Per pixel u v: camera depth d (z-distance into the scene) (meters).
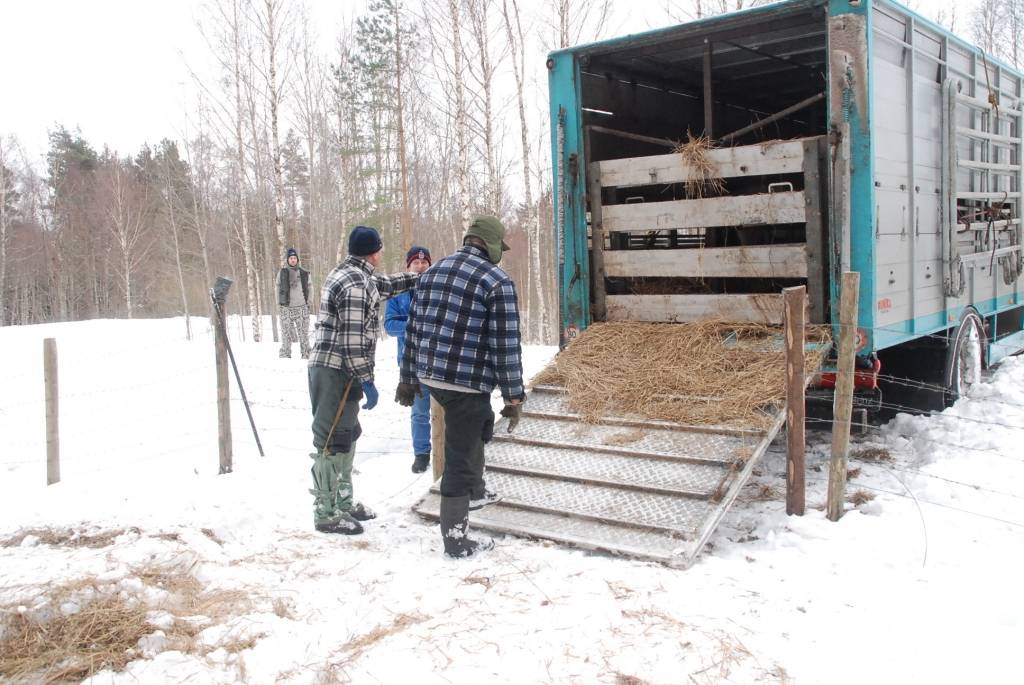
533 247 26.55
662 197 7.51
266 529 4.75
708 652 3.03
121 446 7.56
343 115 27.08
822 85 8.42
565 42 17.59
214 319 6.02
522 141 18.70
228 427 6.07
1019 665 2.91
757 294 5.62
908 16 5.74
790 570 3.87
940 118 6.43
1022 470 5.19
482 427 4.18
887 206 5.47
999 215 7.90
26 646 3.15
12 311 49.56
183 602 3.59
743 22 5.63
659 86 7.75
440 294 4.15
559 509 4.50
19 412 9.84
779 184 5.56
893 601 3.48
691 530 4.08
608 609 3.40
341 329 4.58
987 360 8.04
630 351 5.72
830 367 5.34
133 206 46.78
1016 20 24.59
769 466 5.81
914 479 5.15
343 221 25.94
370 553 4.27
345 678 2.90
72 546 4.42
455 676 2.89
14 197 50.75
